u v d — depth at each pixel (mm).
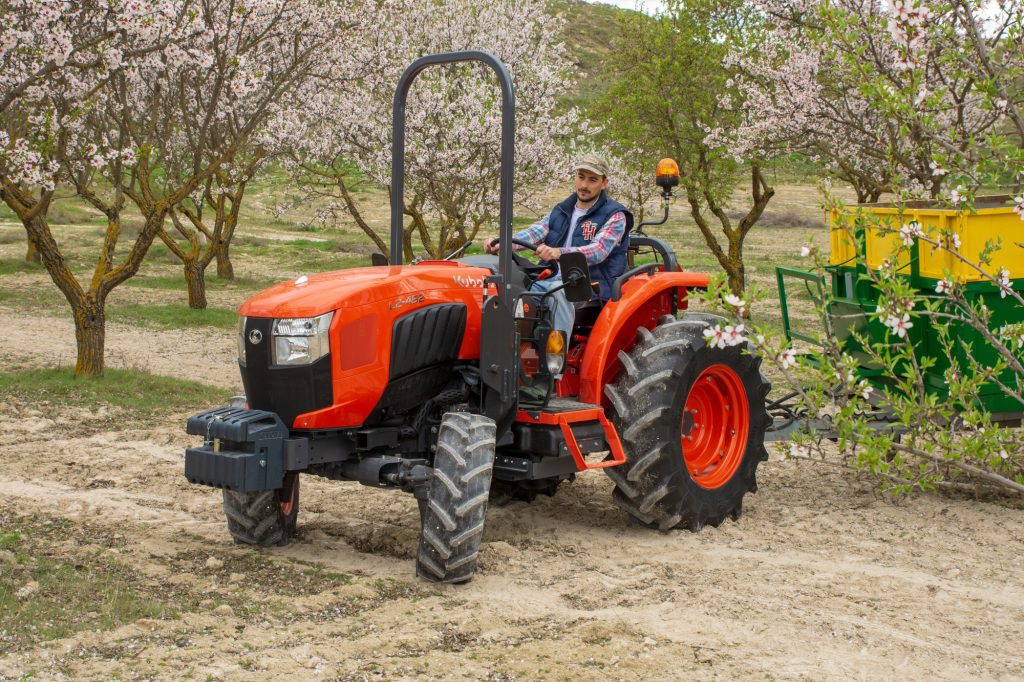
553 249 5387
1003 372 6387
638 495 5875
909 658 4145
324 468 5336
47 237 11000
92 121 12734
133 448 8250
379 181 15930
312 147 16562
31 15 10133
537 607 4711
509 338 5223
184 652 4094
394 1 14883
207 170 11930
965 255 6137
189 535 5898
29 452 7988
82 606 4551
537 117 16391
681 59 17469
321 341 4906
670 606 4715
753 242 34344
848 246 7320
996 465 5195
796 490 7207
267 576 5156
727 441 6512
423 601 4770
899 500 6848
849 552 5699
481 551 5598
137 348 13961
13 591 4711
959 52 5324
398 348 5156
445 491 4973
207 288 21391
